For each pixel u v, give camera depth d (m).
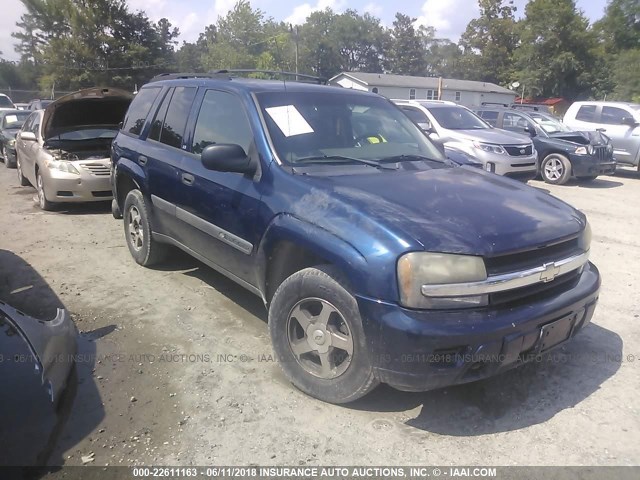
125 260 5.97
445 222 2.94
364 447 2.91
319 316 3.18
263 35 65.69
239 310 4.64
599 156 12.05
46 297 4.87
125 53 51.25
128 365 3.71
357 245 2.89
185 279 5.36
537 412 3.23
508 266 2.90
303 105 4.10
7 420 2.68
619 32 52.03
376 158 3.98
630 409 3.26
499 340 2.78
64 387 3.17
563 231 3.18
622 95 44.28
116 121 9.72
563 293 3.14
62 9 50.69
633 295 5.14
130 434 2.99
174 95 5.04
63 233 7.21
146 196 5.12
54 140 9.04
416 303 2.73
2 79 67.31
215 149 3.60
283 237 3.31
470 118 11.91
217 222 4.01
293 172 3.53
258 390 3.42
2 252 6.26
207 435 3.00
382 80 53.44
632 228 7.93
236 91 4.17
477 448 2.91
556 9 52.53
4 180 12.16
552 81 54.22
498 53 68.81
